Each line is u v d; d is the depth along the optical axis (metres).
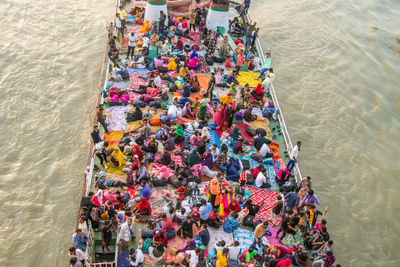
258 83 24.62
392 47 37.50
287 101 29.55
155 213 16.73
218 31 29.75
